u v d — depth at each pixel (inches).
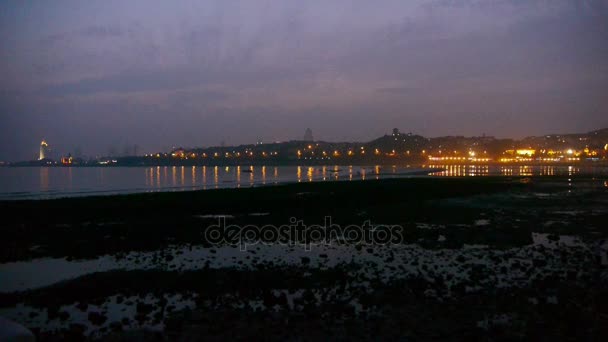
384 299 379.9
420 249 626.8
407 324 319.3
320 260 563.5
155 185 3122.5
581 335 295.9
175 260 579.2
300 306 369.1
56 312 364.8
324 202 1391.5
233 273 482.6
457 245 644.7
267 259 577.6
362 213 1088.2
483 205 1277.1
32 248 684.7
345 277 462.0
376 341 290.2
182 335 303.9
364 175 4404.5
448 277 457.7
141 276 475.8
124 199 1550.2
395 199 1485.0
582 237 719.1
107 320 351.9
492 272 478.9
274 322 327.3
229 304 378.9
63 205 1352.1
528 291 399.5
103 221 1013.8
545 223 889.5
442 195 1638.8
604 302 365.1
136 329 322.7
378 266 518.6
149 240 729.0
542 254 579.2
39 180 4256.9
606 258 550.9
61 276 514.9
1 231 856.3
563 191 1828.2
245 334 304.7
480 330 305.3
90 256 620.7
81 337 304.7
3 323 221.0
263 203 1371.8
